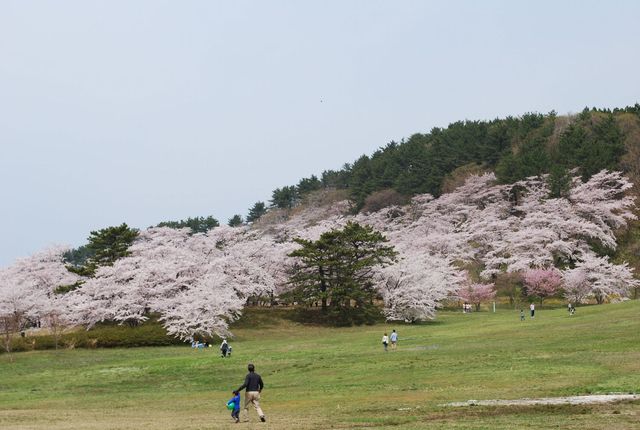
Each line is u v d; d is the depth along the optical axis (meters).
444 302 101.94
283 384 35.03
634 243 108.88
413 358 40.44
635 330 43.44
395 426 18.28
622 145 126.31
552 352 37.28
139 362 51.22
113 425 20.92
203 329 68.62
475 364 35.12
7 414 25.84
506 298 101.25
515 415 19.75
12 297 66.25
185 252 86.06
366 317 83.44
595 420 18.02
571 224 100.94
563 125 147.12
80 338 66.56
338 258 84.69
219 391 35.09
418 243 110.50
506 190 129.62
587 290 88.44
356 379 34.22
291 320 84.19
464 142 161.75
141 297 75.88
